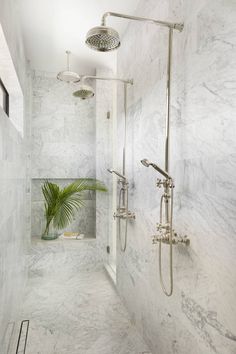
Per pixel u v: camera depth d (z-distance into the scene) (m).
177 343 1.43
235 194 0.97
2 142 1.32
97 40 1.67
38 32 2.58
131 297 2.24
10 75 2.06
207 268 1.15
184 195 1.35
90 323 2.20
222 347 1.04
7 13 1.56
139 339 1.97
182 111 1.37
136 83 2.14
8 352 1.62
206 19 1.16
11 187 1.69
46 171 3.55
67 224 3.33
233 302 0.98
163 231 1.43
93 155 3.68
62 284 2.97
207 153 1.15
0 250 1.29
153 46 1.78
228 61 1.01
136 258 2.12
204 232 1.17
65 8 2.22
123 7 2.20
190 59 1.29
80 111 3.67
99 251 3.42
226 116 1.02
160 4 1.68
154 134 1.75
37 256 3.20
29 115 3.30
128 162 2.33
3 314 1.40
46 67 3.44
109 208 3.46
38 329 2.10
